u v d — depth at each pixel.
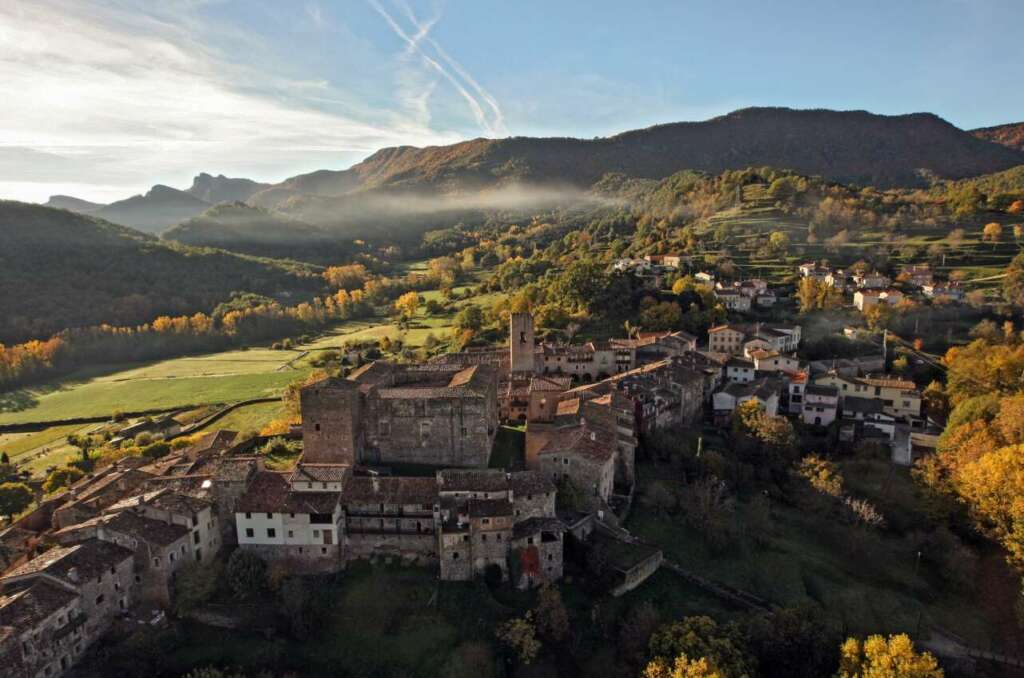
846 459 124.31
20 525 94.12
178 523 81.06
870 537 99.06
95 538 77.50
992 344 173.12
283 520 82.56
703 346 184.75
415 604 78.12
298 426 122.62
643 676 67.88
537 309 197.75
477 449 100.00
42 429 160.00
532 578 81.06
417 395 99.75
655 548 87.38
